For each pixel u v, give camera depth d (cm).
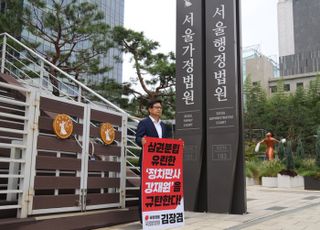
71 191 593
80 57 1814
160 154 552
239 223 609
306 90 4534
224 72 770
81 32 1722
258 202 973
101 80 1953
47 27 1694
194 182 778
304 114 3956
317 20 7712
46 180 511
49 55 1731
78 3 1812
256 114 4156
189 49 820
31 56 1453
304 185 1490
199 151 782
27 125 492
